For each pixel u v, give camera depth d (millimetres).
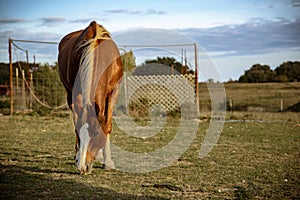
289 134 10398
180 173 5980
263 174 5961
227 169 6270
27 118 13188
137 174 5867
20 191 4812
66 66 6168
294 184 5406
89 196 4680
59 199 4551
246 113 17281
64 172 5836
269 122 13336
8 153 7254
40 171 5875
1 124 11508
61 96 16359
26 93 15656
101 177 5609
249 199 4688
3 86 23234
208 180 5574
